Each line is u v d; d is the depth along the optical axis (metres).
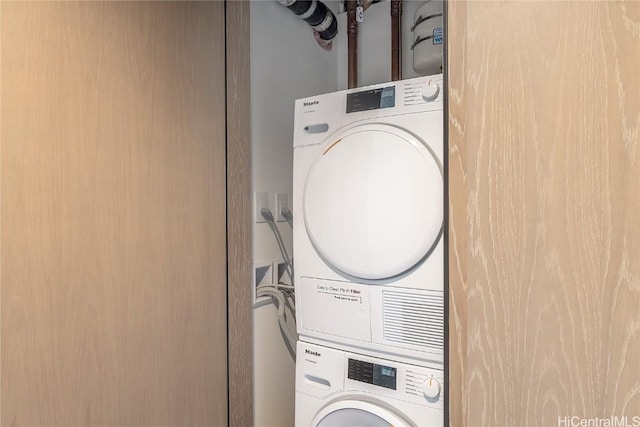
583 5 0.75
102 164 1.22
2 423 1.02
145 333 1.35
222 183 1.61
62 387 1.14
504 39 0.82
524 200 0.80
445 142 0.90
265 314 1.82
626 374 0.72
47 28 1.10
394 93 1.34
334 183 1.42
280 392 1.89
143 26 1.34
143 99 1.34
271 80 1.85
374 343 1.35
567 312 0.77
